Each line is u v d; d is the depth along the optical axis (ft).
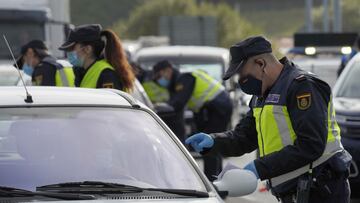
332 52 91.25
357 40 84.79
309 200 37.37
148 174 33.22
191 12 419.33
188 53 112.98
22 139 33.42
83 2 579.48
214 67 111.24
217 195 32.63
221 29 395.96
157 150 34.24
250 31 403.34
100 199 31.07
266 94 37.42
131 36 437.17
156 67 79.30
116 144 34.09
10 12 126.93
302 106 35.99
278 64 37.06
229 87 104.12
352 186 64.28
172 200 31.53
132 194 31.73
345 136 64.03
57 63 57.67
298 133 35.99
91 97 36.29
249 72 36.99
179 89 75.87
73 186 31.96
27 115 34.30
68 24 128.47
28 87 37.65
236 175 33.37
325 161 36.78
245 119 39.70
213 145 39.04
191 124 93.86
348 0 570.46
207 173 73.61
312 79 36.40
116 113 35.40
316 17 532.73
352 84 71.51
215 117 76.64
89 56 51.55
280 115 36.63
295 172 36.96
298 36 91.45
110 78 51.08
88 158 33.30
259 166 35.94
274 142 36.81
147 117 35.91
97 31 51.42
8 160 32.83
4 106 34.53
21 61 65.82
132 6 578.66
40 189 31.63
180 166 33.83
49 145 33.42
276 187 37.63
